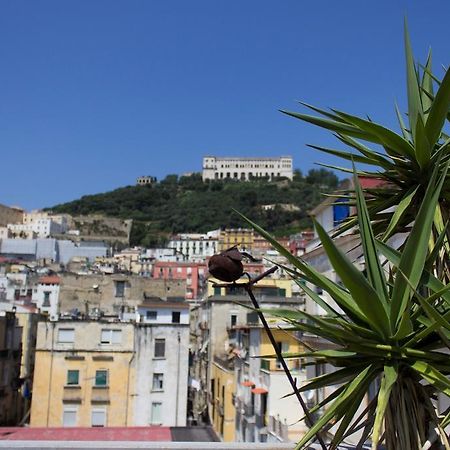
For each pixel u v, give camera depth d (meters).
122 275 54.72
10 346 40.38
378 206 5.95
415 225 4.32
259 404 27.77
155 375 37.72
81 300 52.09
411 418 4.56
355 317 4.74
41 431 23.58
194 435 25.00
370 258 4.67
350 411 4.60
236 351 35.47
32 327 45.78
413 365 4.40
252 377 30.06
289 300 42.47
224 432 36.62
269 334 5.12
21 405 43.75
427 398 4.59
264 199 176.50
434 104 5.09
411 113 6.01
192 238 149.00
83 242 122.75
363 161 6.10
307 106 5.93
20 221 159.88
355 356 4.69
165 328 38.34
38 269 80.88
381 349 4.46
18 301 54.56
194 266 99.62
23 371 44.41
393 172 5.93
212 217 172.38
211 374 46.16
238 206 174.25
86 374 36.81
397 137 5.47
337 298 4.63
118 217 187.25
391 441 4.62
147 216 188.00
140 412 36.91
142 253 126.62
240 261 5.27
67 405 36.19
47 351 36.69
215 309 47.25
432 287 4.61
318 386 4.87
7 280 71.00
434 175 4.36
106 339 37.59
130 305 51.91
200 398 51.69
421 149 5.32
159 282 53.03
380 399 4.06
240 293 47.78
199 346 56.72
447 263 5.41
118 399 36.81
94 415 36.31
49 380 36.38
